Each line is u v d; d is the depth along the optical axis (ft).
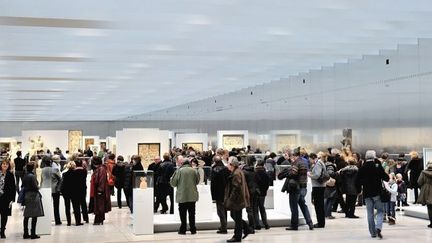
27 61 51.85
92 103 105.81
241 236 31.65
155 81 70.85
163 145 67.56
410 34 45.47
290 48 49.93
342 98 63.16
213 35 42.52
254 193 35.50
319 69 68.03
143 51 48.03
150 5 32.37
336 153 47.42
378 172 32.19
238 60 55.21
